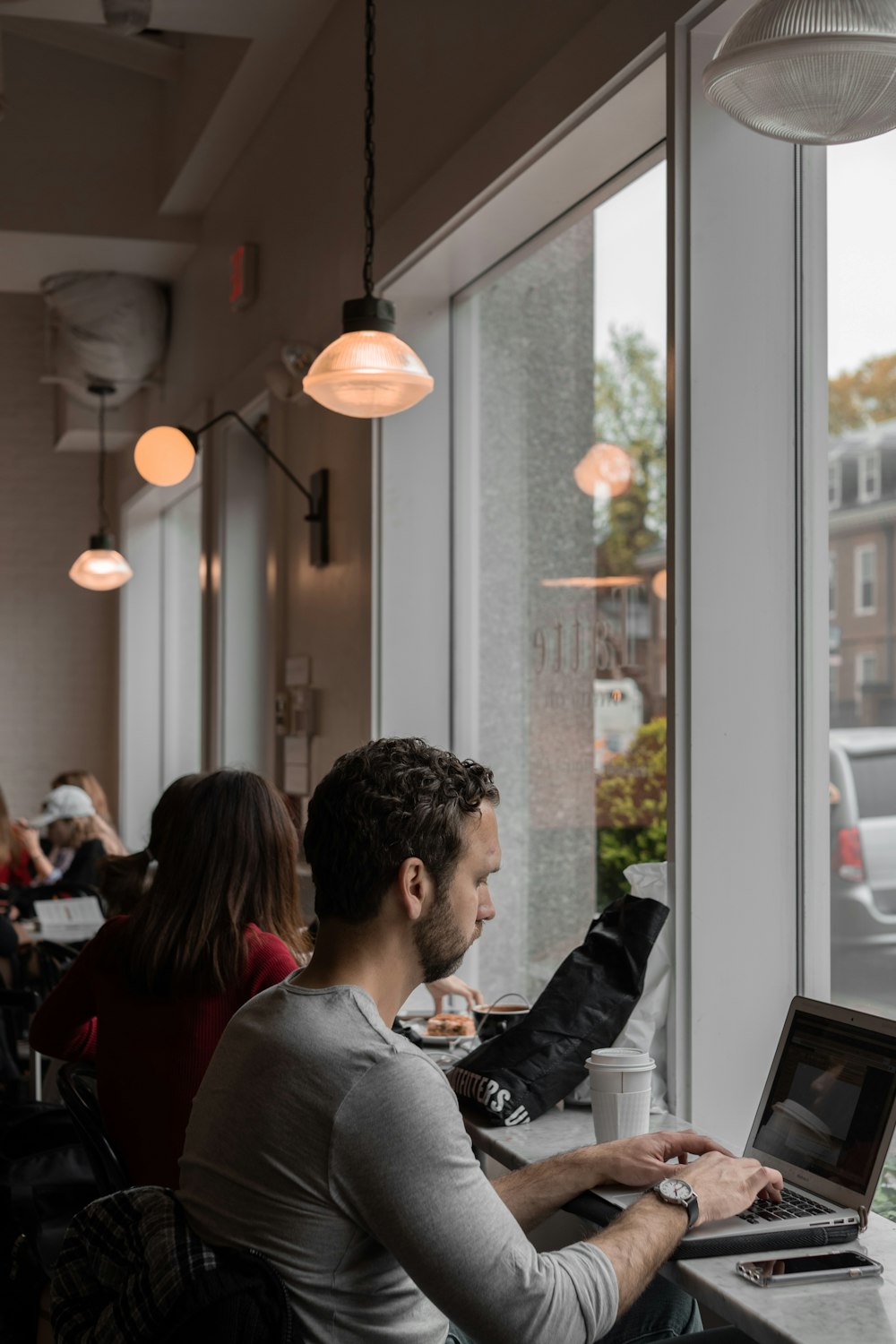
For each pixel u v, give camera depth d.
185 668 7.88
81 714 8.82
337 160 4.11
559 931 3.32
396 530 3.79
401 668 3.78
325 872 1.46
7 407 8.76
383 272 3.68
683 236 2.31
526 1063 2.16
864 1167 1.66
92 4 4.29
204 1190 1.39
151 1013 2.11
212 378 5.82
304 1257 1.33
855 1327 1.36
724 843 2.30
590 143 2.74
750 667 2.32
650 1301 2.03
